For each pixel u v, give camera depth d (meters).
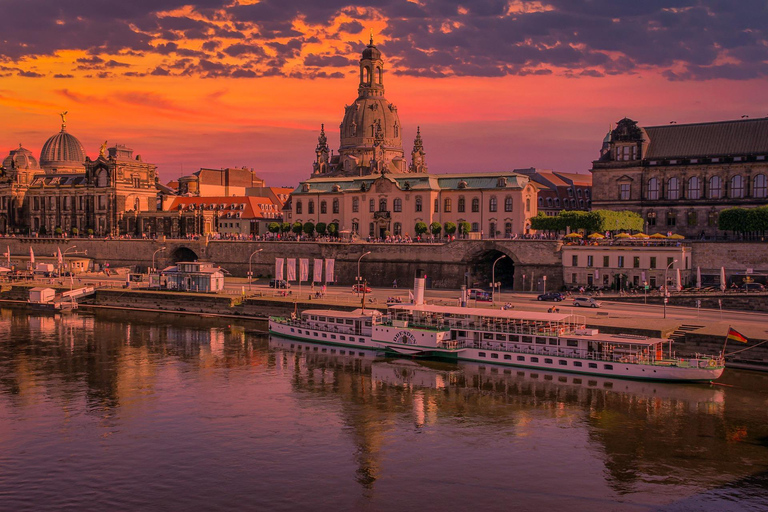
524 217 152.75
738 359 87.38
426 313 100.81
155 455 64.12
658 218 151.50
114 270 188.50
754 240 124.69
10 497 56.31
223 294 140.25
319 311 109.88
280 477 59.72
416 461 62.75
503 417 73.12
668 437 67.25
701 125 153.00
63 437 68.19
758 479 58.81
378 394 81.00
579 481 58.75
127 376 88.88
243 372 90.69
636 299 115.75
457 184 159.75
